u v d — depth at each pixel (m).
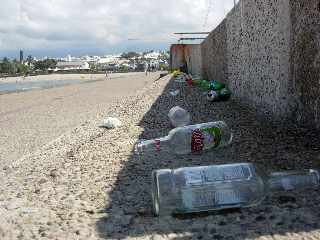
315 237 0.35
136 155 0.68
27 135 1.19
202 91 1.96
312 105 0.73
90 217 0.43
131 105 1.59
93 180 0.56
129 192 0.50
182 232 0.38
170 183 0.41
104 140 0.85
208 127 0.68
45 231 0.40
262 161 0.59
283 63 0.88
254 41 1.15
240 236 0.36
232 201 0.41
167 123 1.01
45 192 0.52
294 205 0.41
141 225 0.40
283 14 0.87
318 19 0.69
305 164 0.55
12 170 0.70
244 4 1.26
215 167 0.42
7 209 0.47
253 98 1.19
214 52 2.11
